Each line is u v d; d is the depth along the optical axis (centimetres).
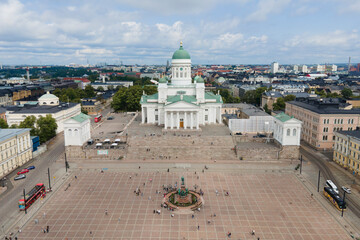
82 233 7875
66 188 10606
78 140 14062
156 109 17988
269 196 10044
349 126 15162
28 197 9325
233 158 13662
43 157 14125
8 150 12238
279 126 14400
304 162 13412
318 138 15250
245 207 9288
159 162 13188
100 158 13812
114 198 9844
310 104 17712
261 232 7956
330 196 9656
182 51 18388
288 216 8781
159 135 15125
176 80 18612
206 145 14375
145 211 9012
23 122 15938
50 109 19600
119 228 8106
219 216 8744
